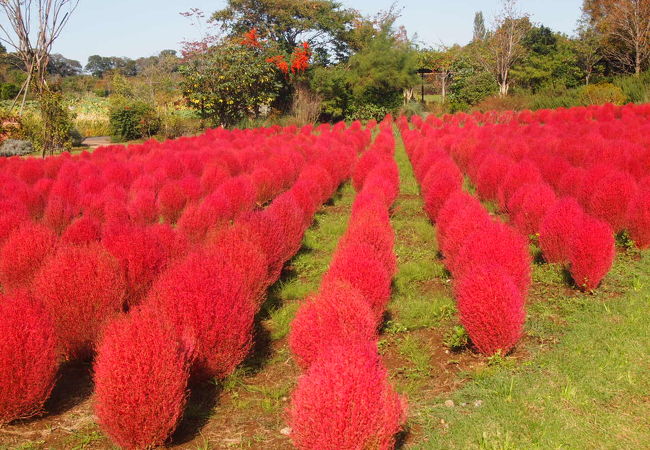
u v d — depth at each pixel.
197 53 33.12
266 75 32.16
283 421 4.20
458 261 6.14
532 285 6.83
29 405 4.23
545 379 4.55
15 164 13.47
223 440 3.98
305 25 40.59
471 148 14.54
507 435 3.79
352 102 38.62
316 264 7.98
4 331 4.11
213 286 4.57
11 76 60.06
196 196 10.17
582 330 5.44
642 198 7.96
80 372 5.07
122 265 5.68
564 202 7.36
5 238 7.39
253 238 6.40
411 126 31.02
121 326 3.84
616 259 7.61
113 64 104.50
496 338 4.89
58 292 4.93
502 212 10.33
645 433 3.86
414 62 40.62
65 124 19.11
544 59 46.38
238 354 4.73
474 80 41.75
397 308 6.18
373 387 3.25
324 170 11.75
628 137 15.34
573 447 3.72
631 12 41.16
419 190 13.05
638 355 4.89
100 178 11.35
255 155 14.20
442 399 4.39
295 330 4.43
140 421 3.71
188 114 35.56
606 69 47.81
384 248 6.39
